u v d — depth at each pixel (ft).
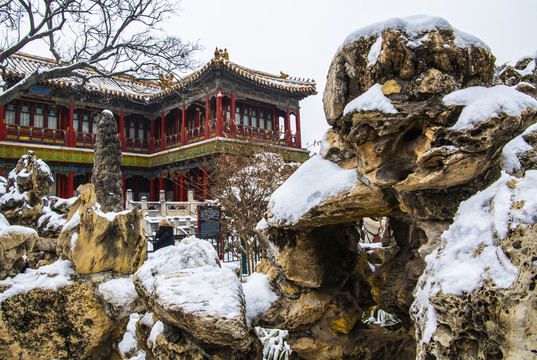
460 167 11.94
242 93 123.54
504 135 11.56
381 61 13.00
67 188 127.24
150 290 18.03
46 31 52.24
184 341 16.81
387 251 23.70
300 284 19.08
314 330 19.56
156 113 140.97
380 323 27.96
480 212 11.68
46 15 51.62
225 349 16.79
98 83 127.44
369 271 22.74
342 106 15.55
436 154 12.01
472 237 11.19
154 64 61.41
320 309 19.04
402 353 20.56
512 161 14.65
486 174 13.19
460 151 11.68
